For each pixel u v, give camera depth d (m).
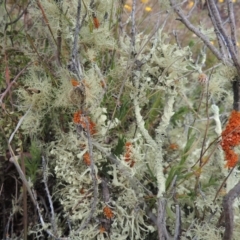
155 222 0.80
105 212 0.81
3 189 0.88
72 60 0.76
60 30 0.85
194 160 0.86
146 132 0.83
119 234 0.81
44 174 0.81
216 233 0.78
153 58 0.86
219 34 0.79
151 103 0.91
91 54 0.83
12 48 0.88
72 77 0.80
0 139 0.86
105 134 0.82
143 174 0.84
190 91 1.00
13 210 0.85
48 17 0.85
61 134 0.85
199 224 0.79
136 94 0.85
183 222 0.82
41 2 0.85
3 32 0.92
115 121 0.83
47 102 0.85
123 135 0.84
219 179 0.85
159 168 0.81
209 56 1.19
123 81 0.81
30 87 0.84
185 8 1.29
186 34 1.21
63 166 0.82
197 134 0.94
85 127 0.79
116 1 0.90
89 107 0.81
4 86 0.88
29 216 0.87
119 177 0.83
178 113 0.94
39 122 0.85
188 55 0.93
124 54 0.88
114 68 0.85
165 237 0.77
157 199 0.80
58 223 0.85
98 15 0.88
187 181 0.84
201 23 0.95
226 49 0.82
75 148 0.82
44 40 0.92
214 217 0.81
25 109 0.85
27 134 0.87
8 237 0.84
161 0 0.89
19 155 0.84
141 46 0.88
